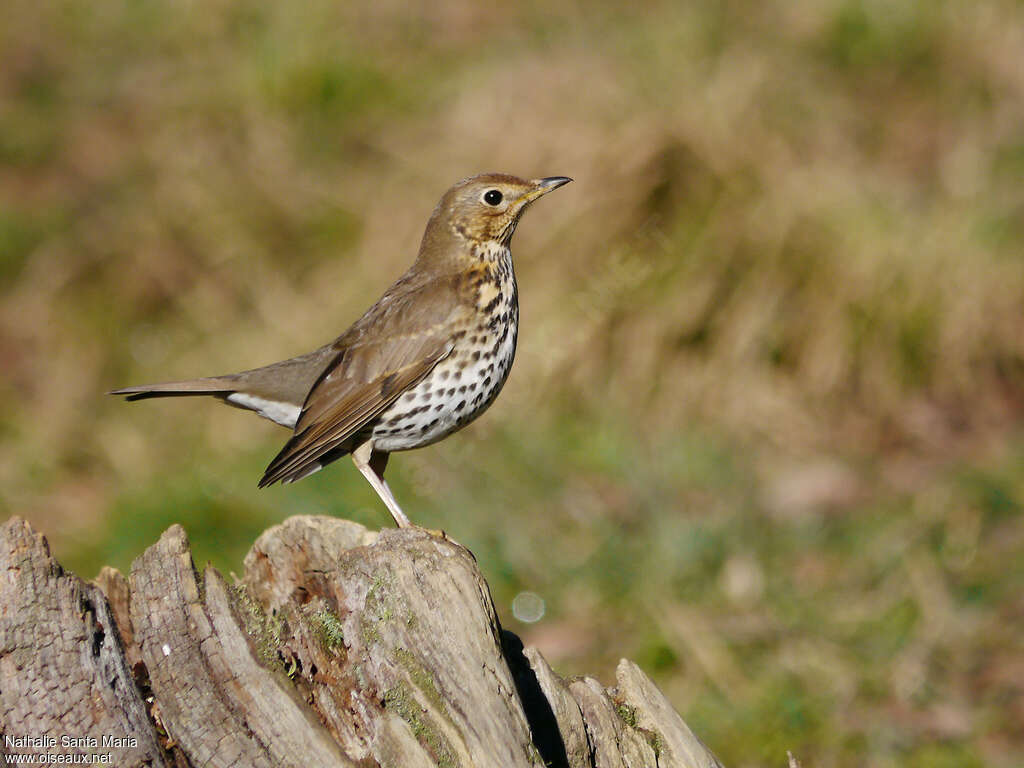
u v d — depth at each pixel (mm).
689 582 11234
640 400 13359
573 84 15391
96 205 16984
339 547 6684
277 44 17625
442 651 5789
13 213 16938
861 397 13555
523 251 14125
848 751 9430
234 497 12320
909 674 10031
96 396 14914
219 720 5711
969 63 16031
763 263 13789
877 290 13680
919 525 11711
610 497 12234
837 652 10312
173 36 19500
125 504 12656
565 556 11586
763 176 14062
